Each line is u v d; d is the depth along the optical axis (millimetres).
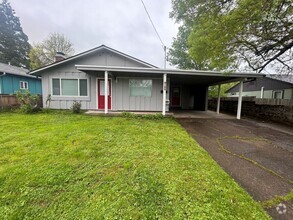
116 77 9031
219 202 1958
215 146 4117
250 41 5574
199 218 1710
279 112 8133
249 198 2074
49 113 8141
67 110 8930
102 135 4441
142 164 2834
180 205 1891
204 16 5297
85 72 8477
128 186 2217
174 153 3383
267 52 6555
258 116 9508
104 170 2611
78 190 2123
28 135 4301
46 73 9219
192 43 6551
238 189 2242
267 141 4652
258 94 16172
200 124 6840
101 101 9336
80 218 1698
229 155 3553
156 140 4199
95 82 9234
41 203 1907
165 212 1790
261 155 3592
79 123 5930
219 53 5871
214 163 3043
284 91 13055
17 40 29984
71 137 4188
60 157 3039
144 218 1710
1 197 1992
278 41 5559
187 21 6156
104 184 2254
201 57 6617
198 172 2639
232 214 1784
